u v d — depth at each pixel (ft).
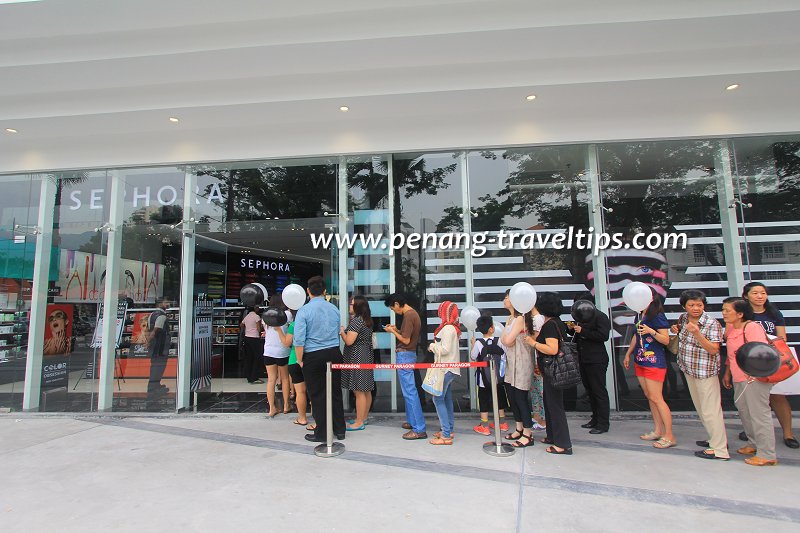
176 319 22.17
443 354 15.52
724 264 20.61
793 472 12.52
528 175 21.58
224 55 17.08
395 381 20.74
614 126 20.52
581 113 20.70
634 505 10.50
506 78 18.37
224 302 28.04
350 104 19.65
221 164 22.77
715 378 13.79
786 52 17.44
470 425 18.19
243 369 31.53
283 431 17.46
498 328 17.54
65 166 22.88
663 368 15.10
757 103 20.06
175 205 22.88
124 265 22.81
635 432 16.75
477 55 17.63
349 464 13.46
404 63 18.03
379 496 11.07
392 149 21.39
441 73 18.65
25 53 17.53
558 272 21.13
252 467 13.25
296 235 24.23
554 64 18.24
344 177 22.39
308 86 19.10
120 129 21.84
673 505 10.50
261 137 21.99
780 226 20.54
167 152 22.38
